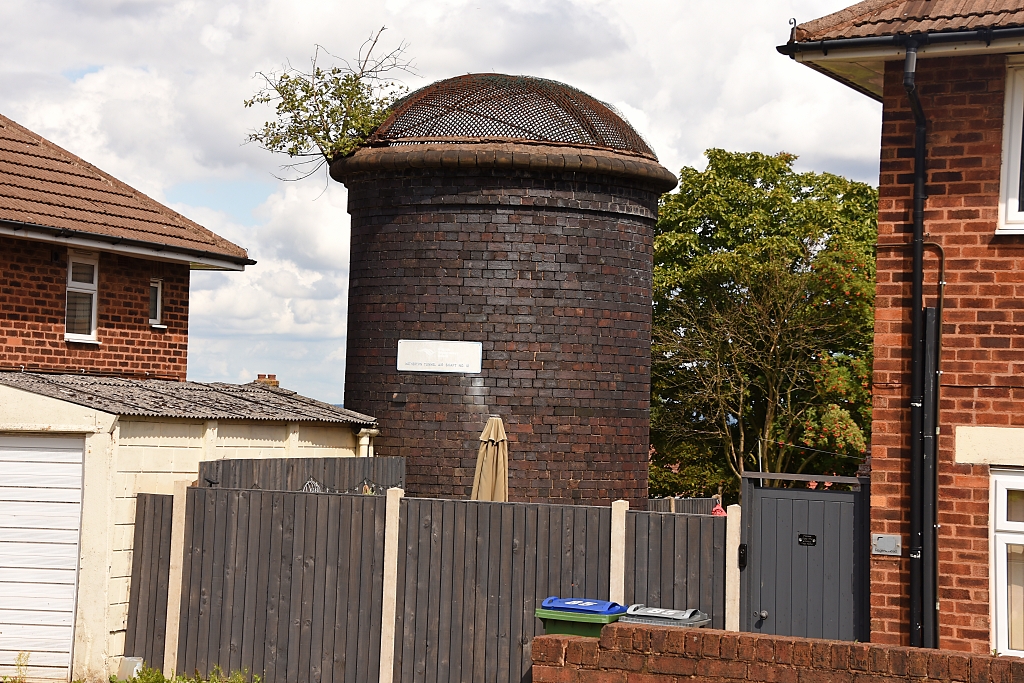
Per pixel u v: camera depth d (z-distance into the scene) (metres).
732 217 34.28
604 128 19.27
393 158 18.59
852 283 31.81
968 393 11.21
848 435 30.36
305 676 13.41
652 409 34.94
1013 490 11.12
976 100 11.27
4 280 17.55
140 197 20.91
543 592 12.65
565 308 18.56
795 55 11.55
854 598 11.59
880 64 11.71
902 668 9.19
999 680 8.95
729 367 34.25
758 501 11.91
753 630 11.81
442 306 18.55
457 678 12.89
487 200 18.42
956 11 11.20
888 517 11.41
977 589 11.13
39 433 14.10
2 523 14.09
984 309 11.18
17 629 13.99
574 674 10.10
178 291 21.08
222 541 13.83
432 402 18.55
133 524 14.20
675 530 12.16
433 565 13.06
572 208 18.61
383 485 17.80
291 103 19.64
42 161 19.61
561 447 18.48
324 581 13.44
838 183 36.00
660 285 33.62
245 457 15.92
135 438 14.22
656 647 9.88
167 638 13.81
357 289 19.44
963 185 11.29
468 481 18.38
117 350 19.66
